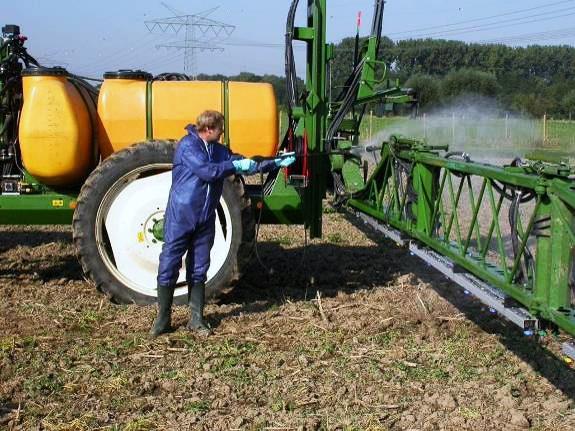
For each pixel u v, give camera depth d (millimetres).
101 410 4148
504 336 5414
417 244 6066
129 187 5914
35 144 5871
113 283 5949
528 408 4254
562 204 3758
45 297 6324
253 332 5445
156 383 4520
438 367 4828
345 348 5129
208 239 5379
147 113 6094
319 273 7312
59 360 4855
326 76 6836
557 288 3818
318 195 6457
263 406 4234
